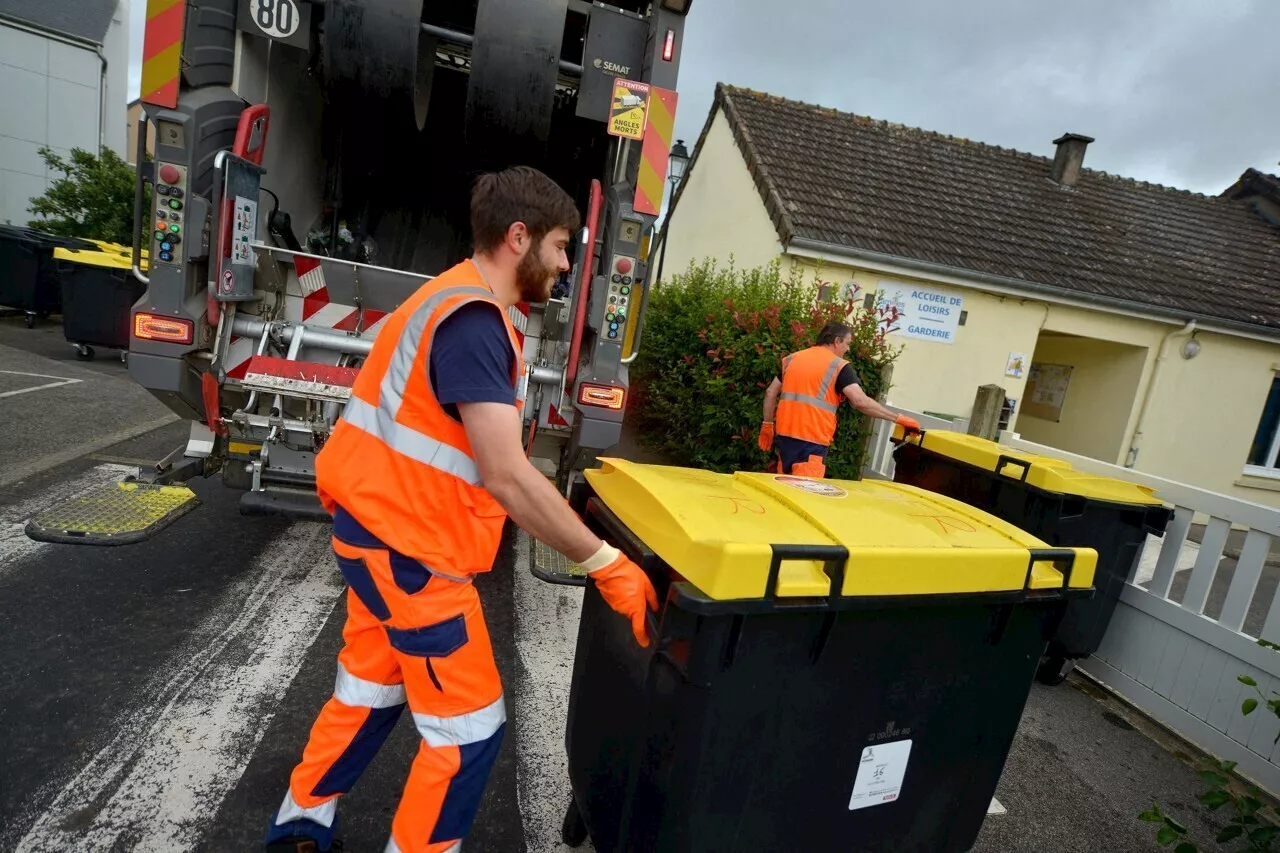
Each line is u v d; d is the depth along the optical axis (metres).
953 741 1.80
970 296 8.85
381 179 4.81
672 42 3.57
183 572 3.47
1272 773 2.81
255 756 2.26
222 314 3.35
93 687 2.51
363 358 3.64
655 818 1.49
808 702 1.55
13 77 20.86
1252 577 3.03
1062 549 1.81
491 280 1.61
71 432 5.49
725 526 1.50
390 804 2.16
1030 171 11.87
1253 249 11.55
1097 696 3.56
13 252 10.41
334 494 1.54
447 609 1.51
